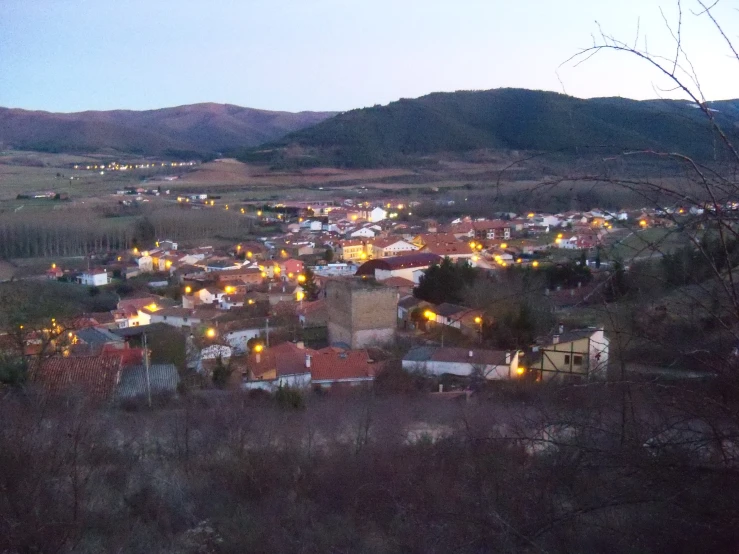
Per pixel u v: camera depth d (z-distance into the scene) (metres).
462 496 5.50
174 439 9.91
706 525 2.67
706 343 2.64
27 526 5.31
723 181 2.37
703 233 2.52
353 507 7.22
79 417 8.47
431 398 15.66
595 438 3.02
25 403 9.80
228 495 7.80
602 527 3.12
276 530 6.77
